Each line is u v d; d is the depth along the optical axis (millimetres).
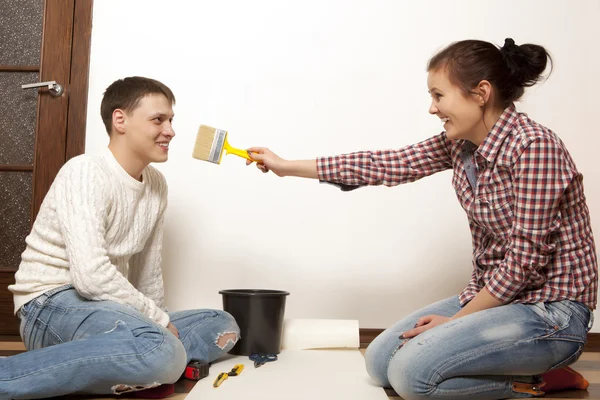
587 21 2211
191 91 2205
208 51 2215
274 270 2180
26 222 2209
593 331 2164
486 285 1337
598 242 2174
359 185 1661
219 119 2203
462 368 1246
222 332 1673
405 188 2189
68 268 1471
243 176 2195
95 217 1412
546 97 2201
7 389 1166
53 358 1211
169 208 2188
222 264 2184
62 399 1311
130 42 2211
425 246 2180
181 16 2221
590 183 2189
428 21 2213
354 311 2168
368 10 2223
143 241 1681
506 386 1315
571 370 1455
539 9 2209
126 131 1566
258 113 2207
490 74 1313
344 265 2180
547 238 1312
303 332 1947
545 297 1323
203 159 1661
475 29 2207
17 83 2246
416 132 2199
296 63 2217
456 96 1338
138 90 1569
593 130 2199
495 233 1382
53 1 2225
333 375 1565
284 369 1633
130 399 1325
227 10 2225
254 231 2189
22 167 2205
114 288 1390
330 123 2203
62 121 2197
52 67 2209
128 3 2219
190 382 1473
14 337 2109
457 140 1496
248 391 1366
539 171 1263
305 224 2188
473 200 1399
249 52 2217
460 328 1275
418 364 1254
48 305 1413
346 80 2213
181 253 2184
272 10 2225
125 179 1568
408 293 2170
